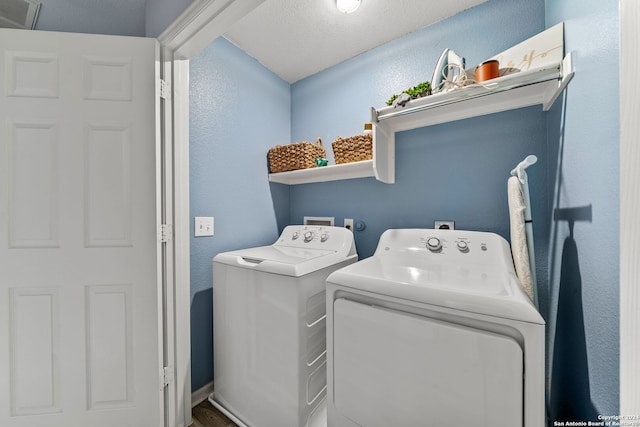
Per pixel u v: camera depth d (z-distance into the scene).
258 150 1.96
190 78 1.54
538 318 0.66
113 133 1.21
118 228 1.21
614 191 0.64
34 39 1.13
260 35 1.70
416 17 1.53
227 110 1.74
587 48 0.79
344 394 0.96
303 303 1.19
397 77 1.71
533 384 0.65
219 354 1.47
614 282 0.64
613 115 0.65
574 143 0.89
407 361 0.82
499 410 0.69
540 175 1.25
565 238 0.97
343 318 0.97
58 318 1.16
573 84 0.91
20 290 1.13
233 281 1.39
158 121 1.27
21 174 1.12
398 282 0.87
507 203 1.34
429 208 1.56
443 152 1.52
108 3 1.35
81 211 1.18
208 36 1.23
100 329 1.20
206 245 1.61
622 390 0.46
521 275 0.94
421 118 1.52
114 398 1.21
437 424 0.77
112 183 1.21
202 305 1.57
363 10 1.49
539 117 1.26
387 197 1.72
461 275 0.97
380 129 1.53
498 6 1.37
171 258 1.34
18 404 1.14
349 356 0.95
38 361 1.15
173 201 1.37
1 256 1.11
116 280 1.21
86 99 1.18
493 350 0.70
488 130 1.39
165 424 1.30
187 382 1.40
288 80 2.21
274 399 1.23
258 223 1.95
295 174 1.91
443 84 1.29
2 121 1.11
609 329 0.65
